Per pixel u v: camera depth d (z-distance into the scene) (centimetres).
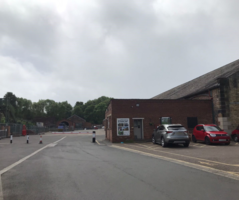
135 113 2144
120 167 844
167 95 3725
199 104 2242
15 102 8188
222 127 2064
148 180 645
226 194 516
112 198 491
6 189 568
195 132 1886
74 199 487
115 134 2081
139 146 1708
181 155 1160
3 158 1105
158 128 1775
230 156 1095
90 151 1403
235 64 2583
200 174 721
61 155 1203
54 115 9812
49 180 653
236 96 2117
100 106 9950
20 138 2970
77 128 8344
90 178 671
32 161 1003
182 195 509
